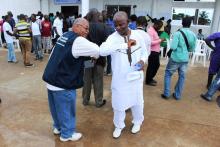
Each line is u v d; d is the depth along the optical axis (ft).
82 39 8.13
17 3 42.01
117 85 9.04
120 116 9.53
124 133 10.25
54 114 9.53
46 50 29.58
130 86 9.13
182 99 14.62
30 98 14.06
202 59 28.86
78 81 8.79
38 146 9.12
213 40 15.65
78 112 12.21
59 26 29.35
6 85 16.49
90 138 9.78
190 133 10.44
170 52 13.82
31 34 23.63
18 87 16.10
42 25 28.32
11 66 22.43
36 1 46.26
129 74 8.92
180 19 41.34
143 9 42.96
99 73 12.22
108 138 9.82
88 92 12.79
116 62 8.85
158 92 15.83
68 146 9.18
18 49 32.01
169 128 10.82
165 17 41.86
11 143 9.27
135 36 8.99
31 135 9.89
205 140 9.92
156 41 16.03
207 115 12.38
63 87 8.50
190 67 24.17
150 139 9.86
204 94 15.05
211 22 39.68
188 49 13.42
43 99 13.93
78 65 8.56
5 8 39.88
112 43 8.63
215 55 15.79
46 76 8.57
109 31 11.54
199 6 39.63
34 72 20.22
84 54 8.16
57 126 9.82
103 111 12.39
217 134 10.44
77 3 45.83
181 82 14.12
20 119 11.29
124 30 8.61
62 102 8.82
